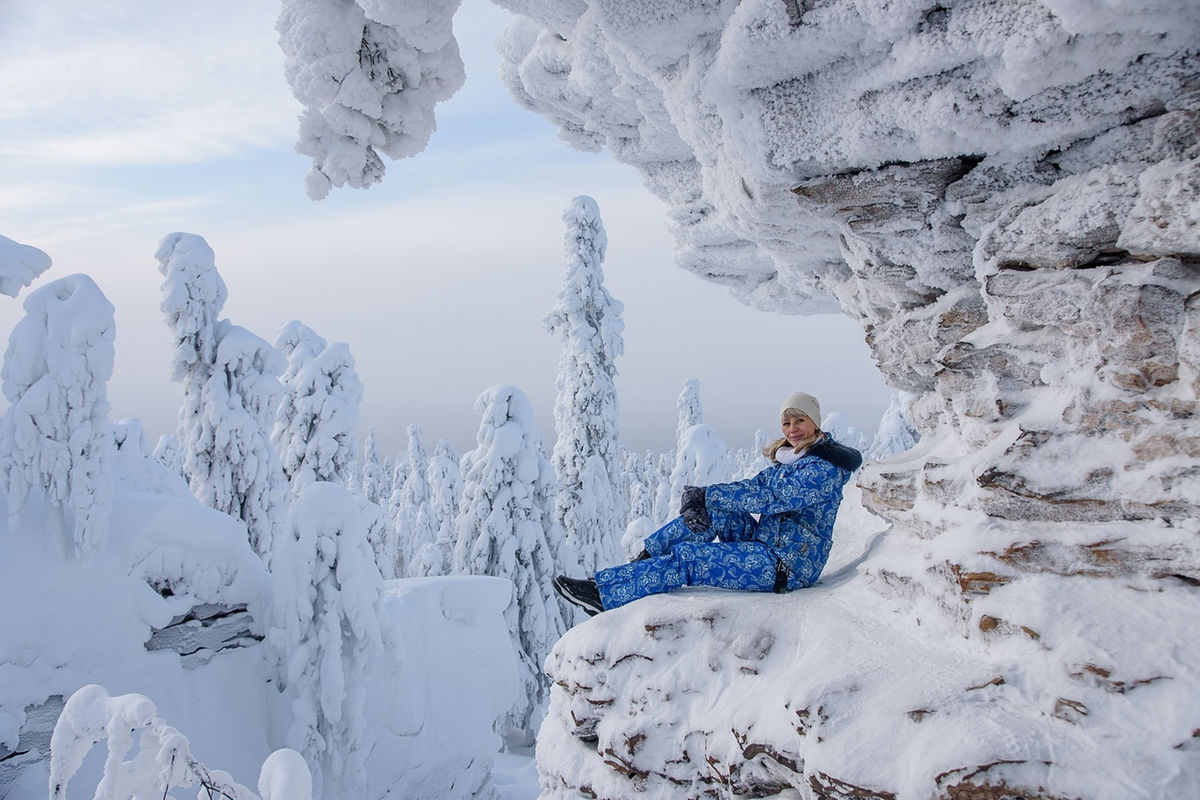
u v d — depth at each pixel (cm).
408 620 1277
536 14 380
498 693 1377
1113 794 190
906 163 304
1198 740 194
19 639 905
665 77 349
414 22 374
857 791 227
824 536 387
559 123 518
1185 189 223
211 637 1052
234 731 1030
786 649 316
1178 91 235
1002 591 253
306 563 1083
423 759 1183
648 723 333
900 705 241
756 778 284
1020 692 229
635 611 371
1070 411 259
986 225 296
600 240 2453
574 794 370
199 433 1744
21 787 862
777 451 418
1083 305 254
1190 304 230
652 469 6881
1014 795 200
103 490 979
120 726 284
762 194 346
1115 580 236
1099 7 210
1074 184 264
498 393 2119
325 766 1060
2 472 945
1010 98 257
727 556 384
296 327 2252
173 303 1703
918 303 357
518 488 2072
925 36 253
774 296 579
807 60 291
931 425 385
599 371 2391
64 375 958
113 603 967
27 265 997
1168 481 227
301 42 399
